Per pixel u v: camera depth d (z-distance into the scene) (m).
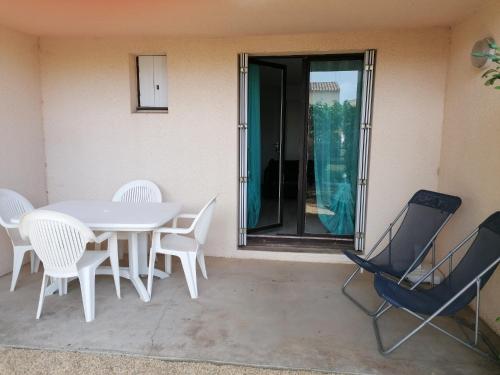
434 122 3.76
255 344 2.52
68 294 3.23
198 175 4.19
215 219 4.21
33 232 2.63
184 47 4.02
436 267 2.76
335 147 4.21
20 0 2.89
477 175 2.97
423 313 2.28
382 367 2.29
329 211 4.34
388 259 3.20
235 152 4.10
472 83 3.10
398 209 3.93
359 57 3.98
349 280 3.37
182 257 3.14
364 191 3.99
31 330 2.65
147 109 4.30
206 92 4.06
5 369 2.24
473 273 2.40
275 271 3.82
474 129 3.04
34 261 3.72
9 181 3.79
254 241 4.43
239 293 3.30
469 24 3.19
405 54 3.72
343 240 4.33
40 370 2.23
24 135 3.98
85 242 2.62
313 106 4.19
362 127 3.90
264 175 5.16
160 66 4.23
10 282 3.49
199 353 2.41
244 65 4.02
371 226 3.99
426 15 3.21
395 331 2.71
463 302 2.27
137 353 2.40
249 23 3.45
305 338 2.60
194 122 4.12
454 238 3.35
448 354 2.43
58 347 2.45
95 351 2.42
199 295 3.24
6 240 3.73
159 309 2.98
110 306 3.02
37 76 4.16
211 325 2.75
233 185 4.16
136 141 4.22
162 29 3.68
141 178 4.27
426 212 3.18
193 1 2.88
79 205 3.54
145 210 3.35
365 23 3.46
